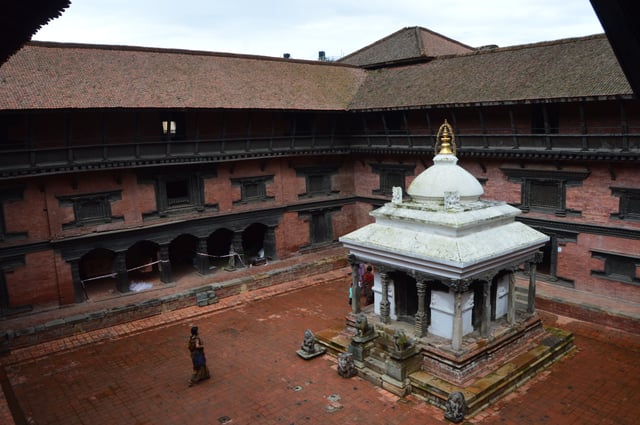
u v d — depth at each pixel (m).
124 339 22.36
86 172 24.61
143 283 28.20
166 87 26.95
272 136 30.42
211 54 31.83
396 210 19.84
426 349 17.47
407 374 17.06
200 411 16.27
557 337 20.06
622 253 23.11
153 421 15.78
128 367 19.62
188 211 28.45
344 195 35.31
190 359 20.23
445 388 16.14
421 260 17.50
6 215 22.81
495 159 27.45
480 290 18.45
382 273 19.58
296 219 33.06
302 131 32.78
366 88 34.56
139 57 28.53
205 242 29.41
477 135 27.03
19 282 23.34
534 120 25.69
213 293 26.69
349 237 20.38
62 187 24.14
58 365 19.89
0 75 22.61
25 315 23.47
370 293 24.67
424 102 28.86
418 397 16.62
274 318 24.53
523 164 26.20
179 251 32.84
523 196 26.48
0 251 22.59
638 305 22.78
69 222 24.52
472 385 16.27
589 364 18.83
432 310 18.62
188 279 28.94
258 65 33.28
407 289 19.83
